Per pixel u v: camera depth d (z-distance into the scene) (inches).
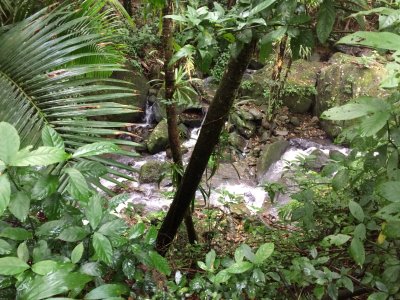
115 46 106.7
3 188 33.0
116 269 41.8
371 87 238.4
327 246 65.9
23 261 33.5
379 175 54.5
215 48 57.4
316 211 74.0
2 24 82.7
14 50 69.7
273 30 53.8
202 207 135.3
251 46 65.9
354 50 282.5
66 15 78.0
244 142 225.1
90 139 62.9
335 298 50.2
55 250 40.6
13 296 35.2
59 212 41.5
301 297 56.1
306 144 231.8
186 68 118.3
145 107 243.8
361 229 49.0
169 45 81.9
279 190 90.8
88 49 90.1
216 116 78.7
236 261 49.4
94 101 73.2
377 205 59.8
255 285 53.1
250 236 102.4
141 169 194.1
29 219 40.9
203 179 183.6
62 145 42.9
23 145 61.7
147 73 251.6
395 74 47.7
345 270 52.7
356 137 56.5
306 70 263.3
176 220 97.8
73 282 30.8
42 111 65.1
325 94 247.1
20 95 65.8
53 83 67.4
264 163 208.1
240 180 198.7
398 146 49.6
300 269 54.9
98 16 94.3
